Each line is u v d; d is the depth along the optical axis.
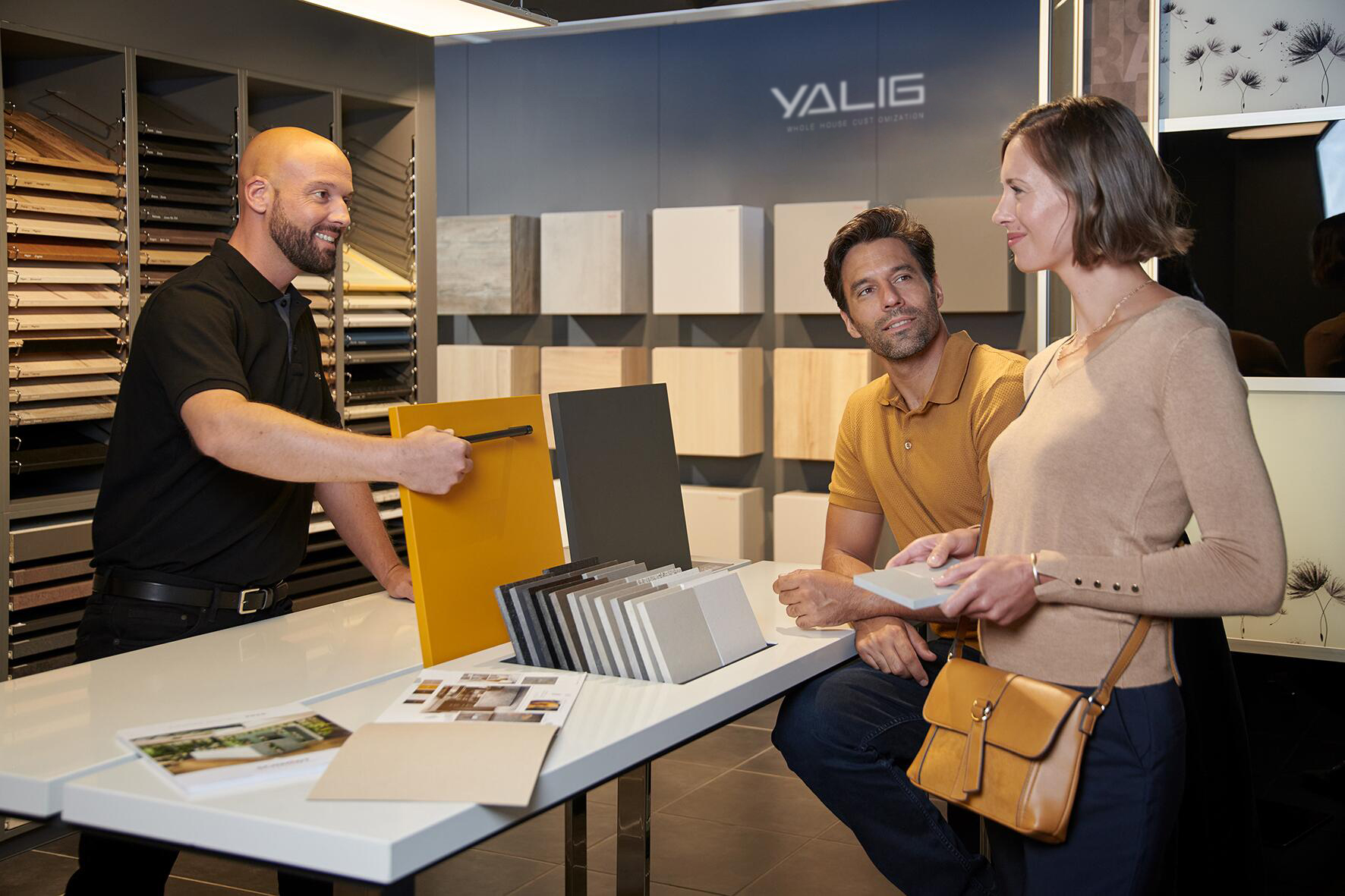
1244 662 3.04
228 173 3.78
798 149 6.36
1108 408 1.69
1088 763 1.74
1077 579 1.69
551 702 1.77
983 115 5.97
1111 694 1.71
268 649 2.15
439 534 2.08
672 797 3.87
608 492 2.45
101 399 3.48
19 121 3.40
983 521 1.95
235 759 1.51
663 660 1.90
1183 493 1.68
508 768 1.47
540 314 6.95
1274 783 3.00
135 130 3.47
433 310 4.57
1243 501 1.59
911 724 2.34
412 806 1.37
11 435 3.36
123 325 3.47
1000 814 1.75
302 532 2.66
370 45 4.26
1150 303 1.72
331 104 4.12
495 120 7.07
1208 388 1.62
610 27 6.72
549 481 2.35
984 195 5.99
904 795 2.32
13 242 3.24
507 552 2.22
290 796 1.41
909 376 2.66
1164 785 1.71
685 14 6.49
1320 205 2.96
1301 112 2.98
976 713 1.80
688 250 6.27
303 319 2.69
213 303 2.41
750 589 2.68
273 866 1.34
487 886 3.21
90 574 3.45
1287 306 3.00
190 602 2.45
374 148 4.52
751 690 1.95
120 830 1.43
